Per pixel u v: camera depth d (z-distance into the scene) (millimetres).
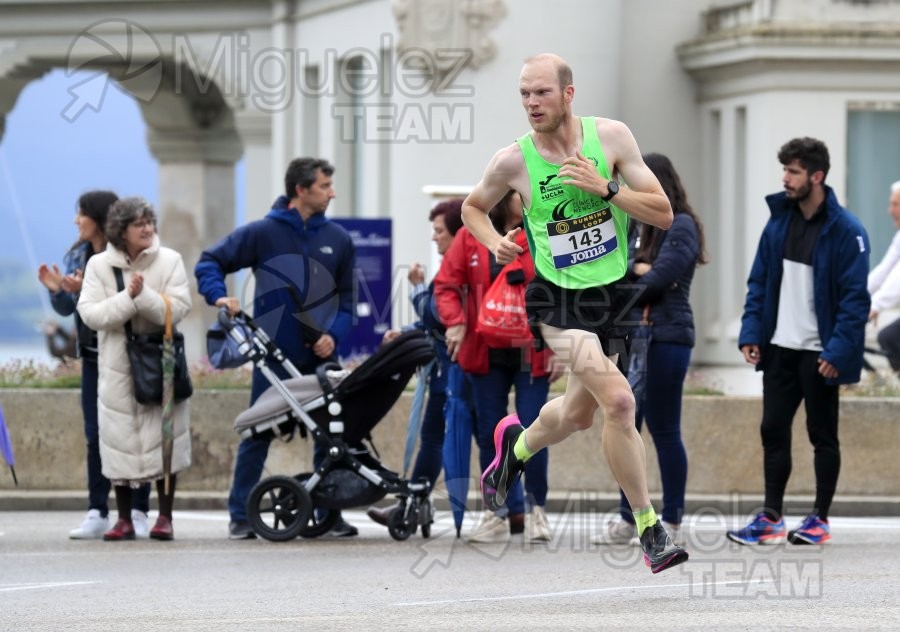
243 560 24828
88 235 28297
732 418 33281
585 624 17422
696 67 61188
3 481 33812
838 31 56844
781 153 26047
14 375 35938
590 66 59156
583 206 18438
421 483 27484
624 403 18156
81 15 77312
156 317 26906
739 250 60062
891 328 39219
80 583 22328
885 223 58312
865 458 33062
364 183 66375
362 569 23641
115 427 27172
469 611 18922
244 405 33750
